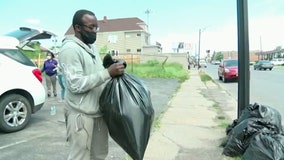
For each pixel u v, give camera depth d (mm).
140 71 25828
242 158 4582
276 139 4195
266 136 4309
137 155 2688
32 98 6902
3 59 6566
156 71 25969
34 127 6969
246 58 5922
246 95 5941
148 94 2883
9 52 6742
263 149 4164
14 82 6574
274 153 4027
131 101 2732
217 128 6922
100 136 3055
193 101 11594
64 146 5543
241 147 4738
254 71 39344
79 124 2814
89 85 2688
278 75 29484
